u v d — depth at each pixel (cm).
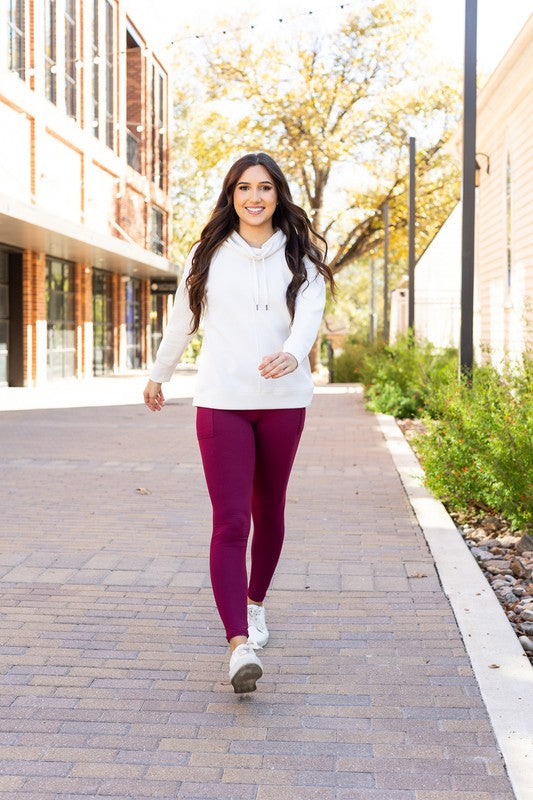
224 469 346
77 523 630
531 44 1197
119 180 2705
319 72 3088
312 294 350
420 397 1373
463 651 385
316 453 989
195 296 352
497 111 1562
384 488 771
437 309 3391
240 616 334
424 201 3372
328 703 335
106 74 2605
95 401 1703
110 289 2883
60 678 357
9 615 431
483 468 614
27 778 280
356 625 418
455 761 291
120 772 284
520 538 566
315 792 272
